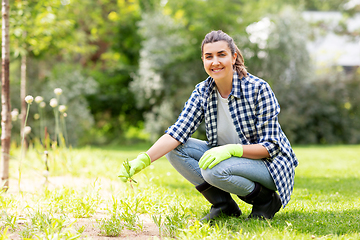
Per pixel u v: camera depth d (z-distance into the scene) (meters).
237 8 11.92
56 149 4.09
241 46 11.42
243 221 2.01
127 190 2.71
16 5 4.46
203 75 11.84
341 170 4.83
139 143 13.56
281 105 12.14
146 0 14.34
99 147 11.29
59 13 5.59
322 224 1.99
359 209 2.37
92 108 13.71
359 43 19.72
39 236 1.58
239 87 2.09
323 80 12.66
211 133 2.22
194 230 1.69
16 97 10.12
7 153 3.16
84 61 15.04
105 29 13.97
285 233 1.68
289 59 12.00
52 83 10.73
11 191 3.04
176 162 2.19
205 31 11.54
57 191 2.59
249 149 1.97
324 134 12.64
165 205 2.22
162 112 11.31
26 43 5.46
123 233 1.88
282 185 2.04
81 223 2.05
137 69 14.51
